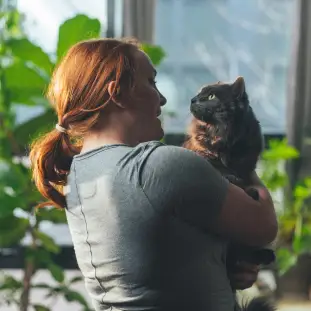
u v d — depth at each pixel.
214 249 1.18
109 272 1.17
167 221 1.12
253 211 1.18
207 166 1.15
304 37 3.59
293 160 3.64
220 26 3.86
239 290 1.55
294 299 3.57
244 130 1.60
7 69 2.84
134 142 1.24
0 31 3.13
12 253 3.53
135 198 1.13
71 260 3.57
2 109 2.89
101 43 1.25
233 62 3.89
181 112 3.69
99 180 1.18
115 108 1.22
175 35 3.85
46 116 2.80
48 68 2.85
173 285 1.13
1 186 2.71
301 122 3.63
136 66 1.24
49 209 2.84
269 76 3.88
